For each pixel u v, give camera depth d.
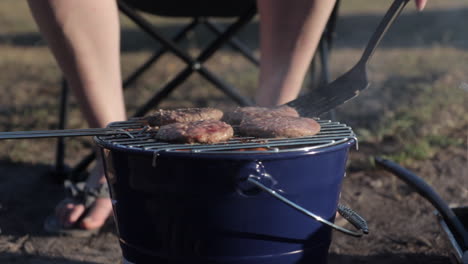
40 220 1.83
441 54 4.95
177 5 2.00
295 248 1.09
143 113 2.14
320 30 1.57
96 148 1.75
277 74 1.60
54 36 1.42
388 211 1.87
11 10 8.89
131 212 1.09
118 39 1.52
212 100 3.49
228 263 1.06
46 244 1.65
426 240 1.65
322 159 1.04
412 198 1.98
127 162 1.04
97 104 1.51
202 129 1.07
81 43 1.43
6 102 3.49
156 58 2.67
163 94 2.13
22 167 2.38
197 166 0.98
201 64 2.15
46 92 3.80
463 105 3.17
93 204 1.72
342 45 5.77
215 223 1.03
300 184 1.03
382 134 2.68
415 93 3.49
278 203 1.03
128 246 1.14
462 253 1.18
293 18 1.54
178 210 1.03
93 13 1.43
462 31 6.31
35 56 5.38
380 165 1.51
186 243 1.05
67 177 2.21
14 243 1.65
